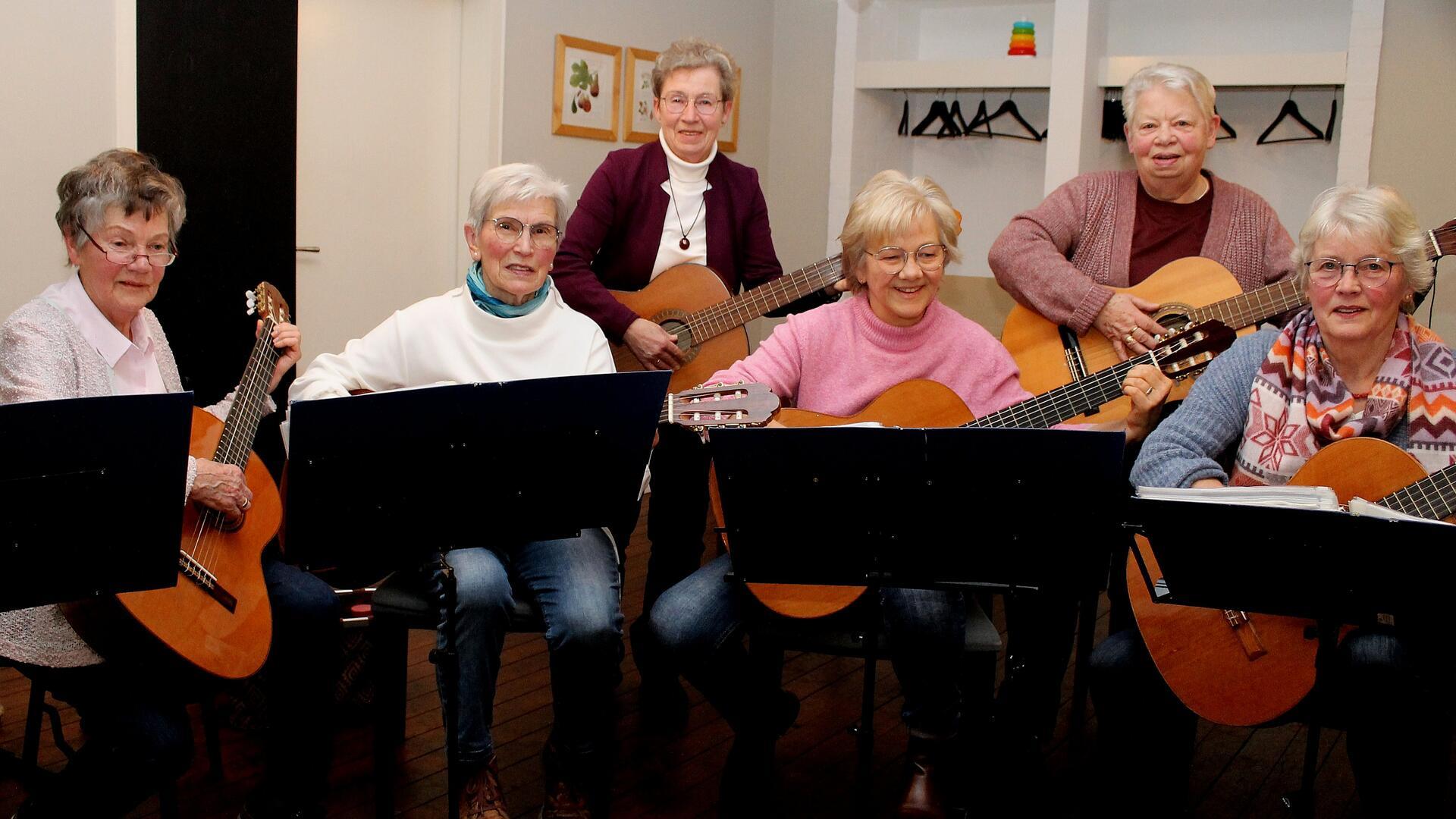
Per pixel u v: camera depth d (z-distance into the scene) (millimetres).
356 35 4840
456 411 1983
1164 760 2301
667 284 3348
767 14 6395
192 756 2100
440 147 5215
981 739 2406
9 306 3527
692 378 3338
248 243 4059
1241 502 1872
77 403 1671
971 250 6266
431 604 2293
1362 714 2068
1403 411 2271
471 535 2084
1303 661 2160
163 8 3756
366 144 4945
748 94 6328
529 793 2543
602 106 5582
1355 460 2189
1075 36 5168
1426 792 2047
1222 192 3131
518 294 2562
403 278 5184
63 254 3643
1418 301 2471
